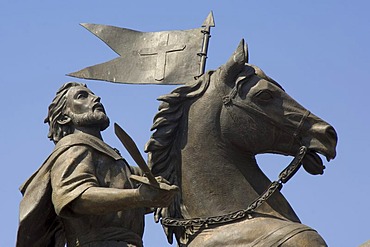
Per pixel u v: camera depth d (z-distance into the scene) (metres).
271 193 15.27
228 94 15.39
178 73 16.42
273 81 15.57
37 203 14.66
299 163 15.34
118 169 14.89
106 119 15.29
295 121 15.36
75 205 14.30
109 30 16.95
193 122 15.43
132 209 14.85
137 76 16.58
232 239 14.96
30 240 14.88
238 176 15.36
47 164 14.79
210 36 16.58
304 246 14.77
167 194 13.86
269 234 14.89
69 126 15.29
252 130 15.33
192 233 15.23
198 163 15.33
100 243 14.62
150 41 16.77
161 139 15.39
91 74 16.72
